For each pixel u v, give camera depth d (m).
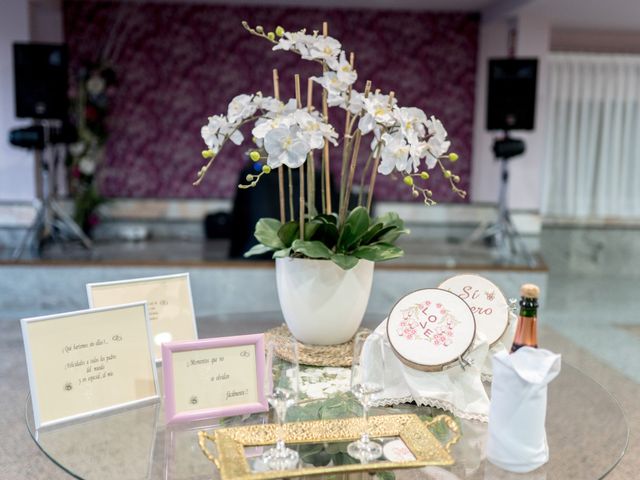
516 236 4.99
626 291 5.64
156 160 6.16
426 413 1.34
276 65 6.07
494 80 4.86
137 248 5.39
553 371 1.13
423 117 1.44
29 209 5.24
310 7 6.00
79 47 5.94
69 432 1.26
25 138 4.55
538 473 1.12
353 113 1.55
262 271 4.48
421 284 4.59
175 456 1.17
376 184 6.22
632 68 6.13
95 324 1.34
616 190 6.32
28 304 4.46
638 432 2.60
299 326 1.61
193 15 5.98
